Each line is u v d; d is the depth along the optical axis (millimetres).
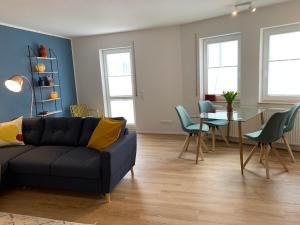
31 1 2967
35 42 4672
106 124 2994
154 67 5238
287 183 2797
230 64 4469
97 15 3760
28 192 2910
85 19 3973
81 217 2346
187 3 3383
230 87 4539
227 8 3750
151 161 3723
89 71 5758
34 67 4633
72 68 5793
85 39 5617
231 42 4391
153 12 3771
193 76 4859
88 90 5871
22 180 2863
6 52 4047
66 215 2393
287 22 3637
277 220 2145
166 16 4074
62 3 3098
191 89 4941
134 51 5305
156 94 5344
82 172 2566
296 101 3824
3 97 3980
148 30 5117
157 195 2695
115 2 3168
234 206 2396
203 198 2574
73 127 3301
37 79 4707
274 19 3734
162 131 5453
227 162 3521
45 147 3197
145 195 2707
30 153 2977
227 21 4199
